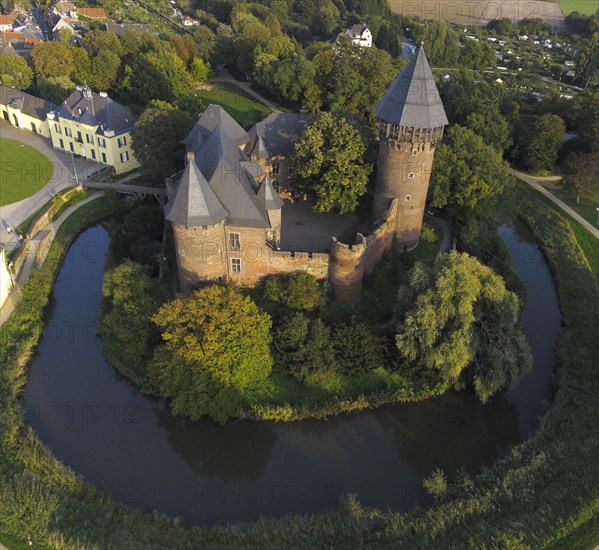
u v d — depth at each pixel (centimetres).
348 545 3750
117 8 18925
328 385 5084
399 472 4472
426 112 5672
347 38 14800
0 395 4788
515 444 4706
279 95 11625
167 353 4659
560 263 6962
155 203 7944
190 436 4747
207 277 5550
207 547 3744
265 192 5569
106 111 8662
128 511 4012
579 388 4966
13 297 5956
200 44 13388
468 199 6719
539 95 13288
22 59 11162
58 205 7694
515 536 3678
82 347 5606
